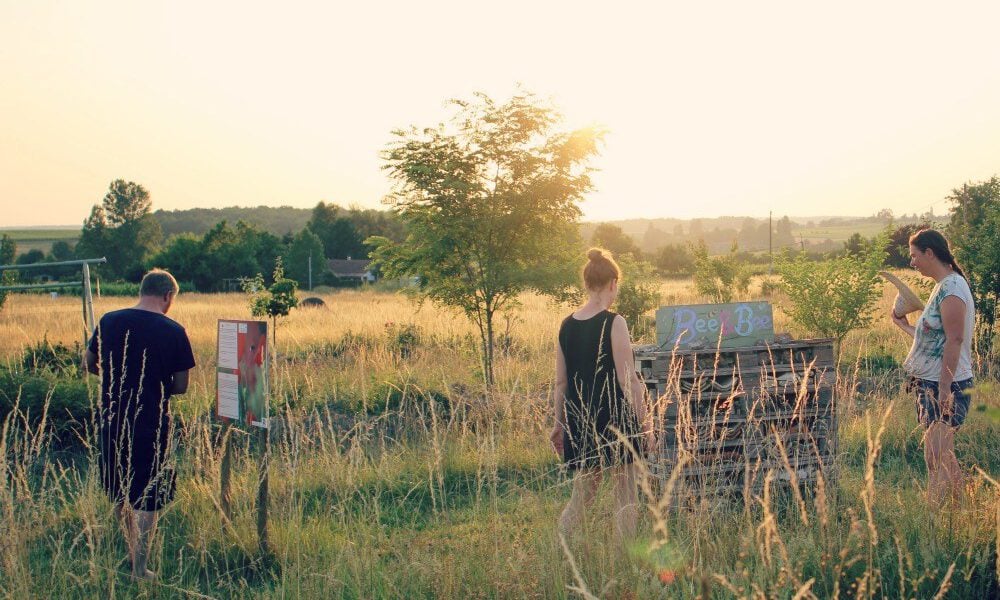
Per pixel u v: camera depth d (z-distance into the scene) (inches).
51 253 5231.3
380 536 175.6
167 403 182.9
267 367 187.8
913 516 169.2
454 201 427.5
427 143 435.8
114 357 181.0
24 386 322.0
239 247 3080.7
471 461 256.4
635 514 156.4
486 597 146.9
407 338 653.9
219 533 191.3
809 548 149.3
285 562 161.9
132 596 161.5
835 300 492.7
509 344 560.7
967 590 138.2
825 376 206.5
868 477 124.1
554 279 438.3
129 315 185.0
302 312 1056.2
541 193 427.2
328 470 209.9
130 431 176.4
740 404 202.8
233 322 197.9
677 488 168.6
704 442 185.3
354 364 489.7
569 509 163.5
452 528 182.7
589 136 427.2
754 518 168.7
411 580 154.9
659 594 135.1
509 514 188.2
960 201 916.0
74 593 157.5
